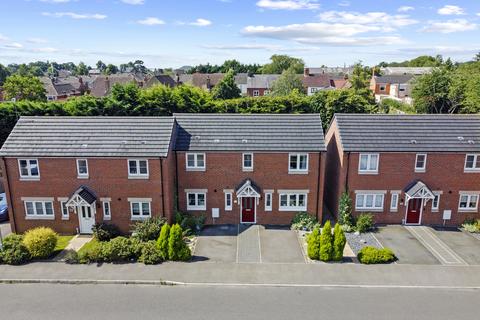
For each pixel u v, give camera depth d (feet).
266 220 93.25
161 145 85.51
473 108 171.94
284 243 81.92
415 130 92.79
